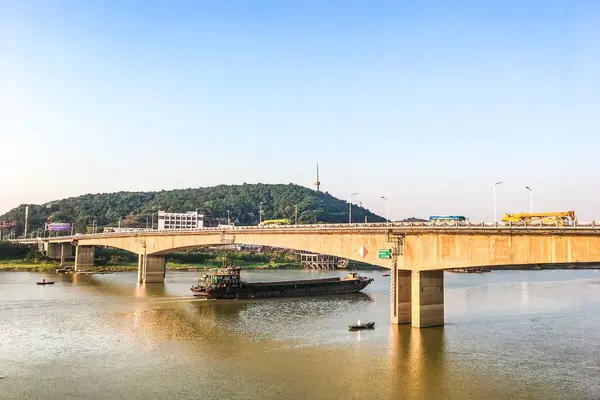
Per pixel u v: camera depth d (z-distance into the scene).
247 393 48.84
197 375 54.53
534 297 120.38
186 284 151.00
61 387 50.75
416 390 49.78
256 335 74.31
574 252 63.25
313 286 132.25
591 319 87.06
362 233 88.62
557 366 57.72
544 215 80.12
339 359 60.59
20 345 67.38
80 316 89.44
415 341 69.62
